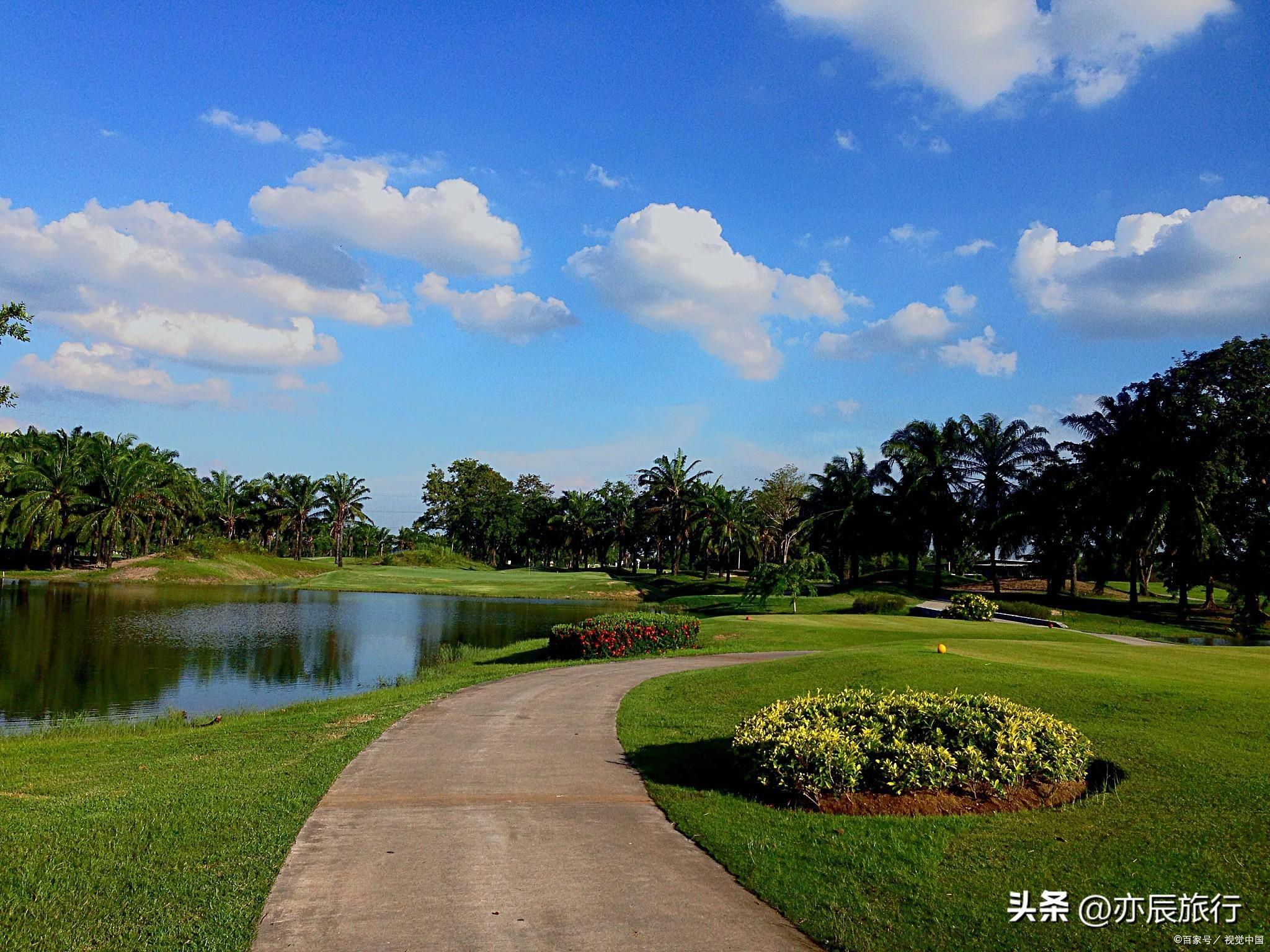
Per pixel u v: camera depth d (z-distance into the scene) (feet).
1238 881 19.81
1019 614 137.08
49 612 140.26
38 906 19.04
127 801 28.78
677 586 240.94
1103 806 25.43
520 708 49.06
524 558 406.21
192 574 238.48
